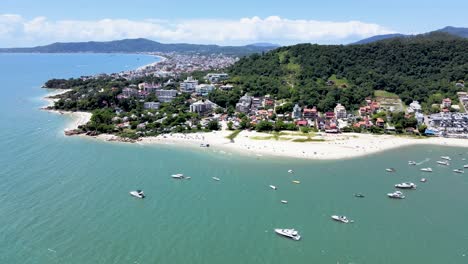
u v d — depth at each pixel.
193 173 166.62
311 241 111.19
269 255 103.12
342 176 167.75
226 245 107.00
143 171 167.38
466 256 105.75
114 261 97.31
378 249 108.31
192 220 120.88
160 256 100.31
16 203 128.25
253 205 134.12
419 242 112.62
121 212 124.62
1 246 102.12
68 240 106.25
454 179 167.00
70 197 135.00
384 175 170.38
